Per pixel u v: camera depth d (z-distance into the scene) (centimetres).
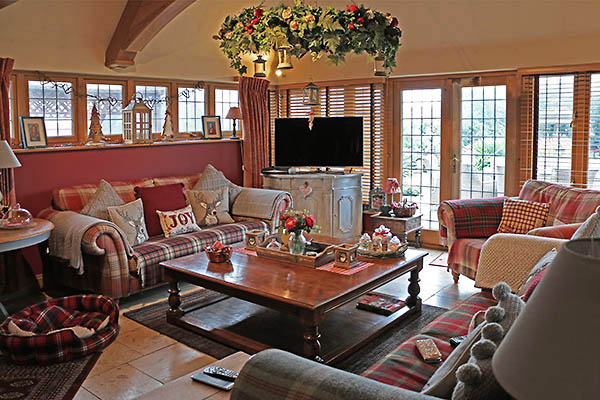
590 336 79
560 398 79
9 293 471
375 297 428
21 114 484
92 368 326
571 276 84
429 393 175
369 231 666
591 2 466
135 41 494
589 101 511
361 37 308
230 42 327
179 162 600
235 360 226
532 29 513
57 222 443
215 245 385
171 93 602
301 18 302
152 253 446
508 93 560
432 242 633
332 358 321
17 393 295
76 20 477
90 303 381
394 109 639
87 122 533
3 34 451
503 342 94
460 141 601
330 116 675
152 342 364
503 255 342
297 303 303
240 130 687
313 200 621
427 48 581
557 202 441
